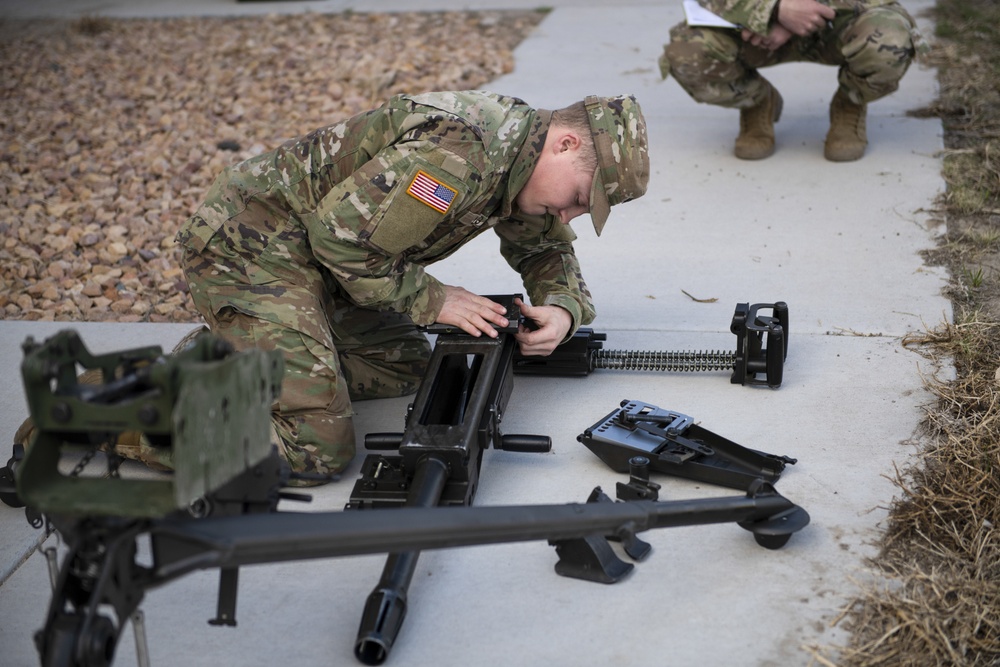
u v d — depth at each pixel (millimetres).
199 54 7984
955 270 4051
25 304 4281
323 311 2982
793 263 4211
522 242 3234
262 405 1845
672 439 2830
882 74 4875
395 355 3334
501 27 8438
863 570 2436
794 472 2838
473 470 2676
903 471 2812
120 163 5848
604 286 4137
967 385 3191
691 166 5371
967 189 4789
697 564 2492
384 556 2605
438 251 3047
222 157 5863
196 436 1594
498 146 2660
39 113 6762
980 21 7492
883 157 5289
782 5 4758
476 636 2289
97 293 4371
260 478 2016
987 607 2258
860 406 3158
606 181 2730
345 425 2895
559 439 3094
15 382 3596
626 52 7512
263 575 2537
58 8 10023
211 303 2918
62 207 5238
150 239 4914
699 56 5039
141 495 1639
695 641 2238
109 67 7789
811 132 5762
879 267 4117
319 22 8797
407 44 7891
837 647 2188
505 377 2965
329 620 2367
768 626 2273
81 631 1630
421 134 2639
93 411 1608
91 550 1693
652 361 3367
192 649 2287
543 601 2393
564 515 2076
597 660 2199
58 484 1675
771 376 3252
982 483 2684
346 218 2658
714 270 4203
